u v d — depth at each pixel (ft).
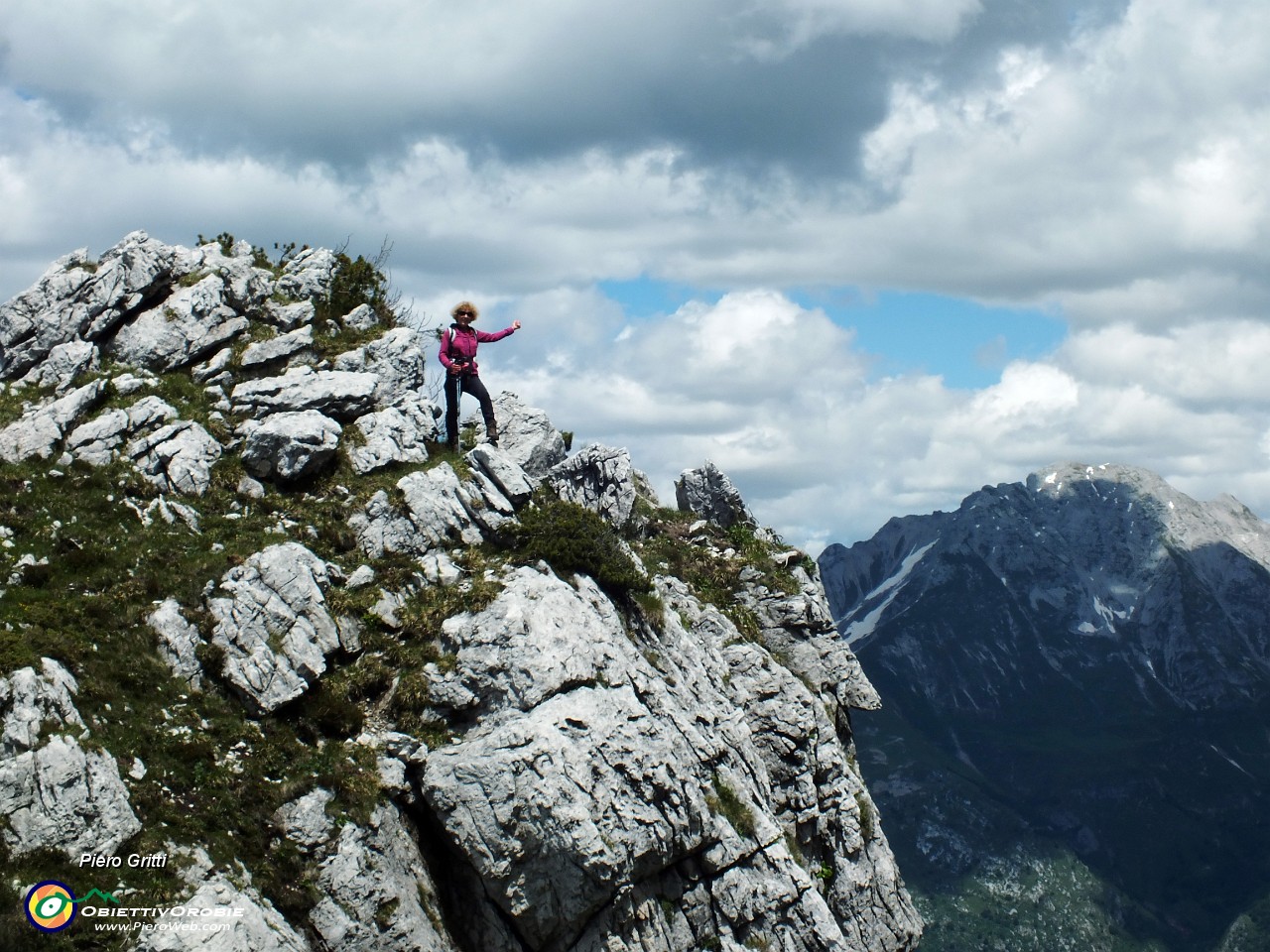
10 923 93.50
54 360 139.64
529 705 118.52
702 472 196.34
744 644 167.73
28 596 114.52
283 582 120.06
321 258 160.76
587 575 136.05
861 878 164.35
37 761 99.40
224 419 138.41
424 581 128.57
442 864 116.26
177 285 149.48
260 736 112.78
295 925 104.37
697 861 124.57
